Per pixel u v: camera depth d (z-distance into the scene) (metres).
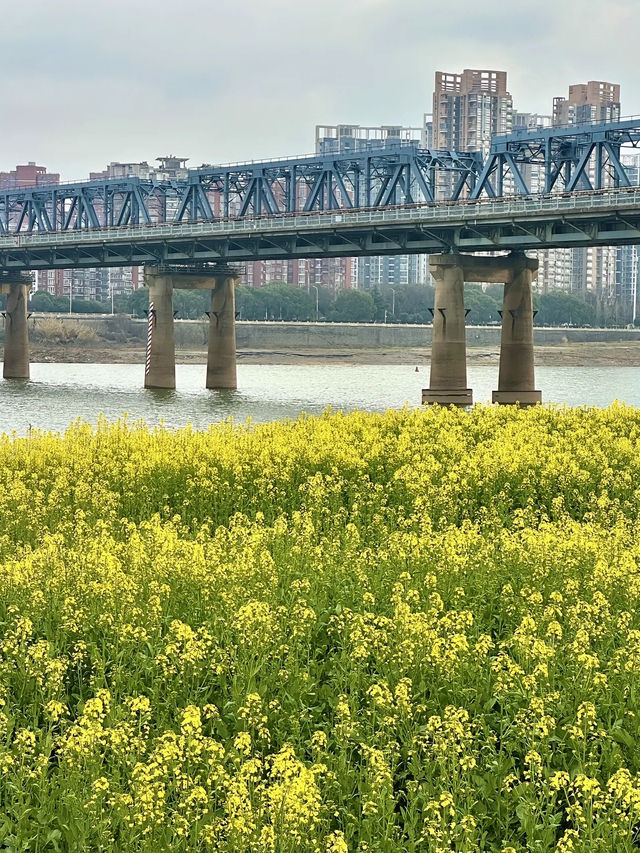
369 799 12.38
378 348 195.25
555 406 52.38
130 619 17.38
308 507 28.42
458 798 12.79
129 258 111.94
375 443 36.38
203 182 110.31
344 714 13.70
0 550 22.97
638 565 20.70
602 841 11.62
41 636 17.83
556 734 14.52
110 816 12.05
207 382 111.56
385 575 20.14
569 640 17.16
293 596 18.89
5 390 105.00
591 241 79.25
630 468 33.28
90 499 28.33
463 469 31.53
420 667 15.88
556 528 24.97
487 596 19.44
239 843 11.20
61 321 196.00
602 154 81.75
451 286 87.44
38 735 14.48
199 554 19.86
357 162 97.25
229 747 14.15
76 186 123.06
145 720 14.20
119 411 81.50
